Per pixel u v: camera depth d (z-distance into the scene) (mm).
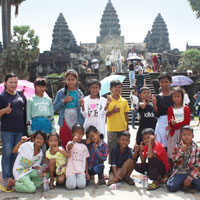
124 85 19406
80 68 22141
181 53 56094
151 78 20156
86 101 5824
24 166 5219
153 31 74375
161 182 5371
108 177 5672
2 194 4934
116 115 5859
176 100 5461
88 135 5430
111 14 80688
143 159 5398
